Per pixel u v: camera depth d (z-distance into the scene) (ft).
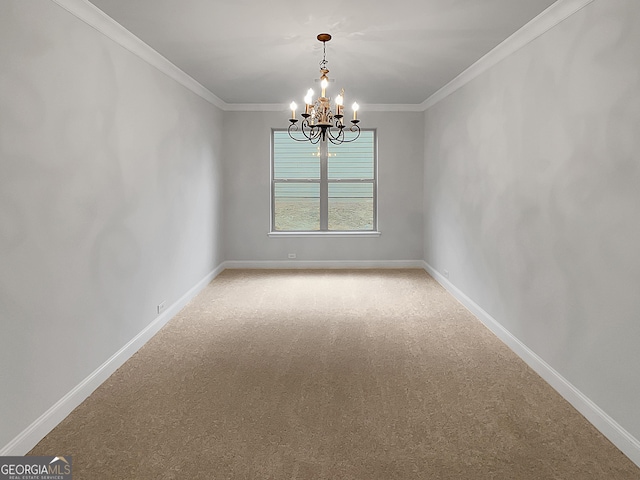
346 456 7.63
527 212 11.47
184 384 10.39
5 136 7.34
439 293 18.61
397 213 23.53
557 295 10.03
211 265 20.92
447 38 12.30
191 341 13.19
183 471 7.23
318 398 9.71
